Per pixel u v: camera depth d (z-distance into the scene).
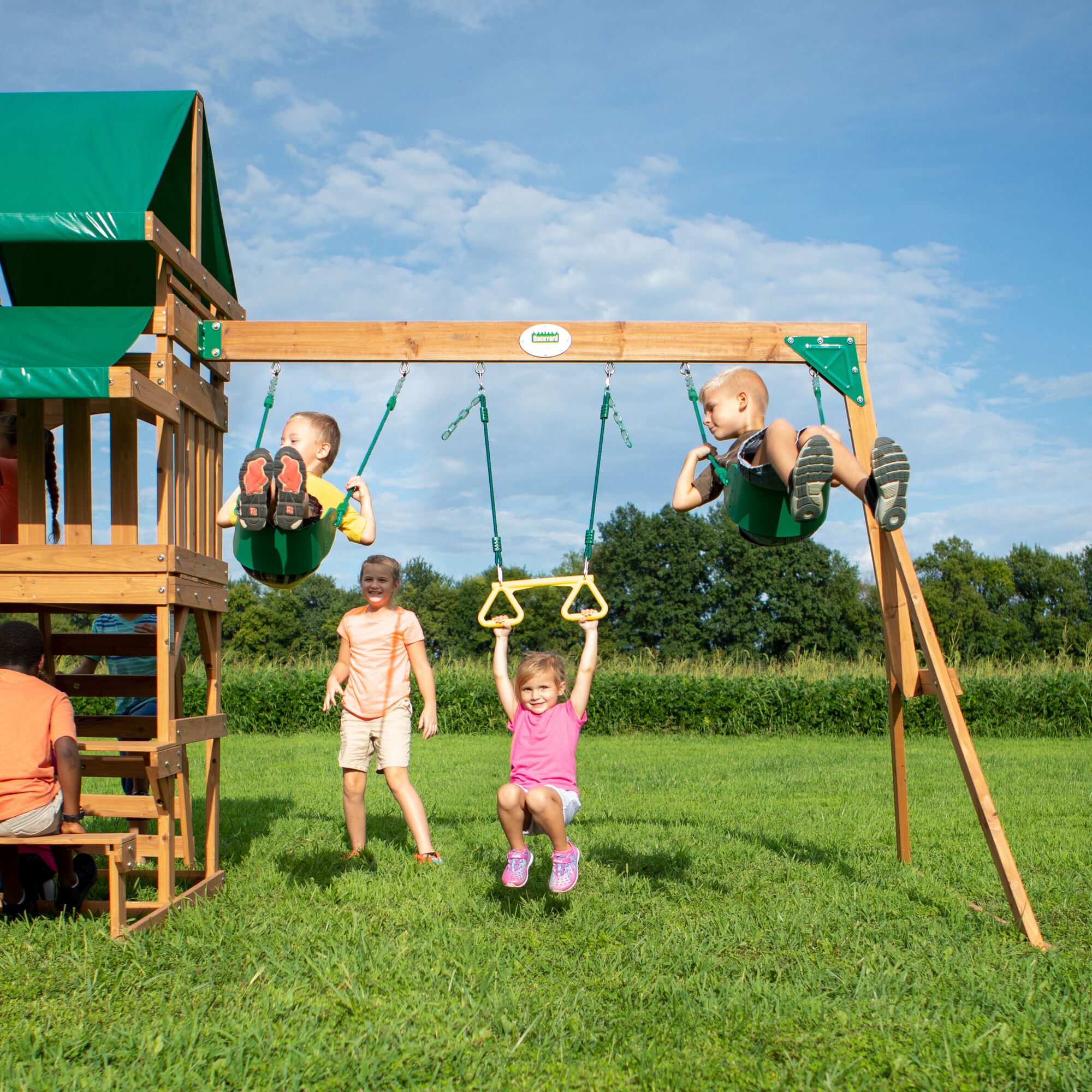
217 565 4.59
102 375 3.70
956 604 60.84
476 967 3.21
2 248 4.81
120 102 4.36
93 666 5.46
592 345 4.52
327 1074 2.45
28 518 4.18
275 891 4.36
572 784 4.07
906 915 3.94
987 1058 2.53
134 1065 2.47
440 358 4.50
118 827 6.11
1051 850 5.25
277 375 4.53
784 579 51.12
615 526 53.06
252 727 15.30
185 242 5.02
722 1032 2.71
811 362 4.53
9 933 3.55
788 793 7.97
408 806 4.93
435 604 58.38
